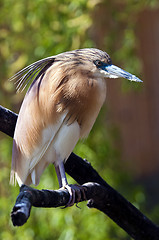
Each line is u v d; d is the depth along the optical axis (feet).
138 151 47.39
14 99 28.94
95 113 16.98
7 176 28.02
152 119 47.67
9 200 27.09
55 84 16.21
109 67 16.28
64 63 16.38
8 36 29.19
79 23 26.68
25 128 16.70
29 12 27.66
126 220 17.10
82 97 16.26
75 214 27.02
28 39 28.96
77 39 26.89
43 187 26.84
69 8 26.99
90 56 16.29
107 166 29.04
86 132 17.47
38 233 27.55
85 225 26.78
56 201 12.69
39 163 17.22
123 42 29.81
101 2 28.76
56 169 17.11
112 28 30.96
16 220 9.70
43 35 27.53
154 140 47.98
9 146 28.58
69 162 16.75
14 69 28.40
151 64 46.55
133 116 46.62
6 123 15.80
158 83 47.06
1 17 29.14
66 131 16.42
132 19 30.17
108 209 16.76
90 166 16.87
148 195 43.04
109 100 44.27
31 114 16.67
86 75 16.38
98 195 15.84
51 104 16.25
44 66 16.94
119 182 29.35
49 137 16.51
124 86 29.09
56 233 28.02
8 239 26.53
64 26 26.89
